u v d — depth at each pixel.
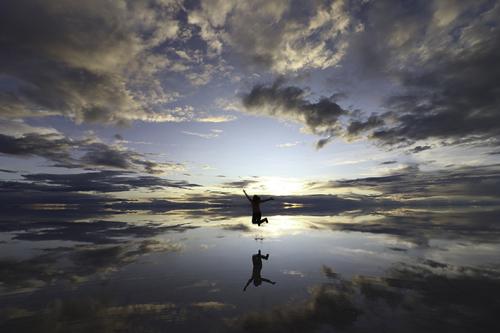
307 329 2.93
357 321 3.09
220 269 5.16
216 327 2.99
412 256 5.96
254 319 3.17
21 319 3.19
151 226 10.59
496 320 3.08
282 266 5.33
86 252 6.41
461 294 3.84
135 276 4.73
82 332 2.89
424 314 3.24
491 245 6.95
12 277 4.66
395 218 12.62
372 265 5.34
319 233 8.91
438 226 10.09
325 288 4.16
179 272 4.98
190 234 8.83
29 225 10.56
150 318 3.20
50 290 4.10
